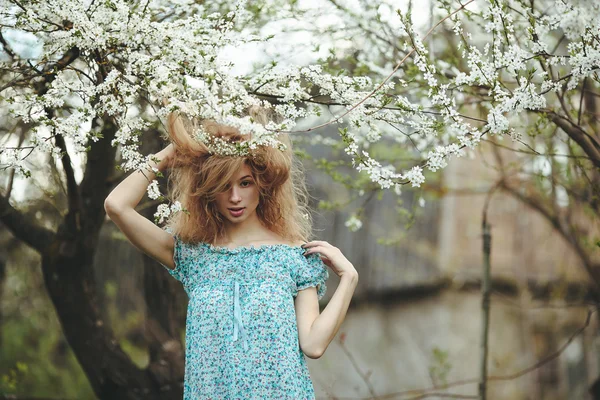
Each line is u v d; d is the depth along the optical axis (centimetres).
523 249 631
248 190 222
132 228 222
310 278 229
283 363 216
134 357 577
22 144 298
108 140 310
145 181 224
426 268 661
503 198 635
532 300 621
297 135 385
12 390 451
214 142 194
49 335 694
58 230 336
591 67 214
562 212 444
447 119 212
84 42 203
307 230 252
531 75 207
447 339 662
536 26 225
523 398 631
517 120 334
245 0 215
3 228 518
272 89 216
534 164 384
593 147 286
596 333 567
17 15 206
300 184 274
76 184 316
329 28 313
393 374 664
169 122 216
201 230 227
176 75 195
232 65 202
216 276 223
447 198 657
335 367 677
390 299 676
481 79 212
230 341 216
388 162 397
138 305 536
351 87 217
